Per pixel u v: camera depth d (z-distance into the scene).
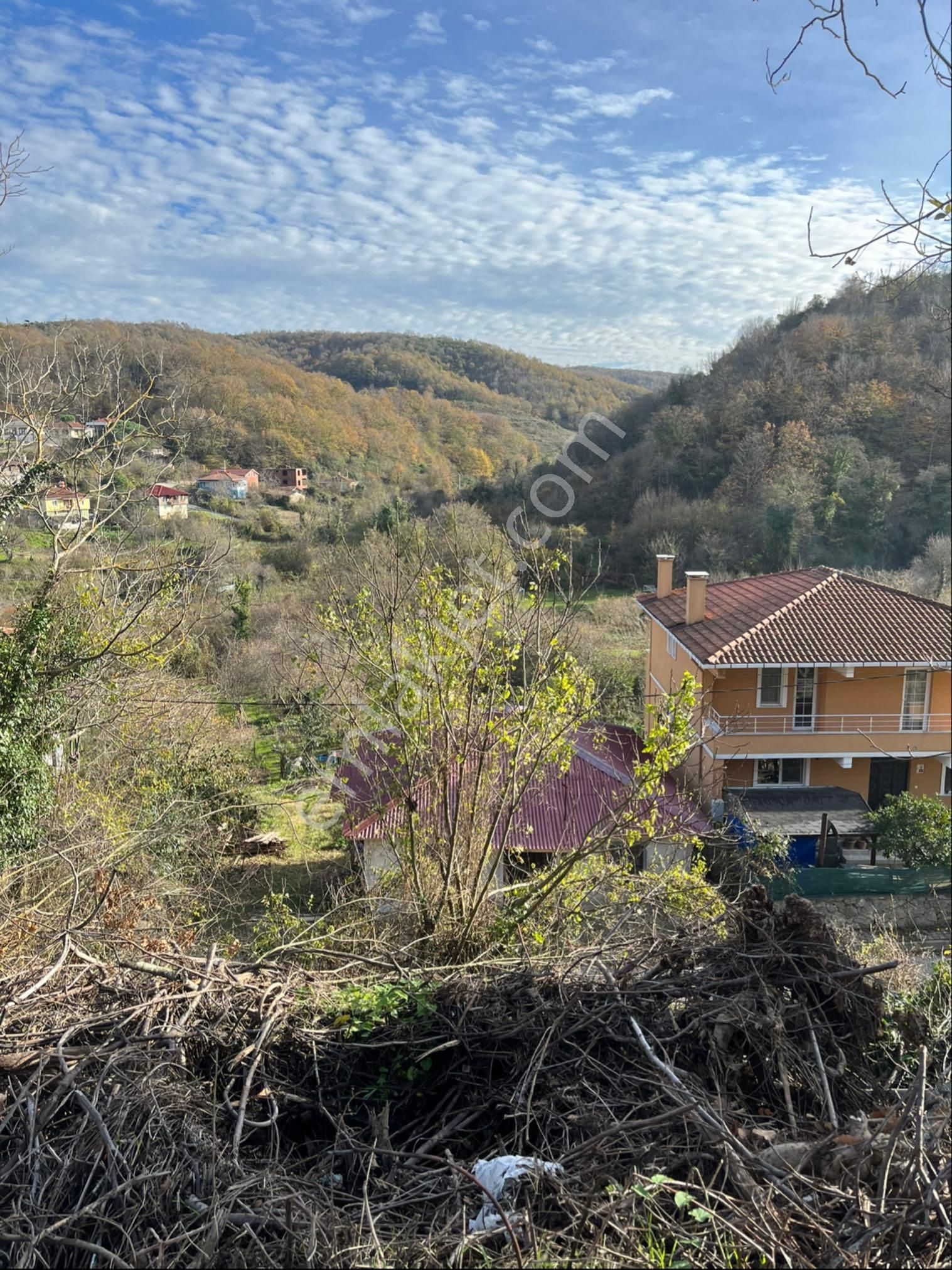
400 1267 2.71
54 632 11.50
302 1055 4.18
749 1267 2.62
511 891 8.02
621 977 4.61
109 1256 2.68
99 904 5.74
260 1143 3.81
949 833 14.40
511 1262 2.66
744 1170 2.91
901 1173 2.95
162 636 11.90
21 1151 3.22
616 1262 2.62
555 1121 3.69
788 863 14.39
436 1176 3.34
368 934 7.13
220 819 14.62
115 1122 3.34
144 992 4.24
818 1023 4.23
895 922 13.73
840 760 16.95
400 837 7.95
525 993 4.57
